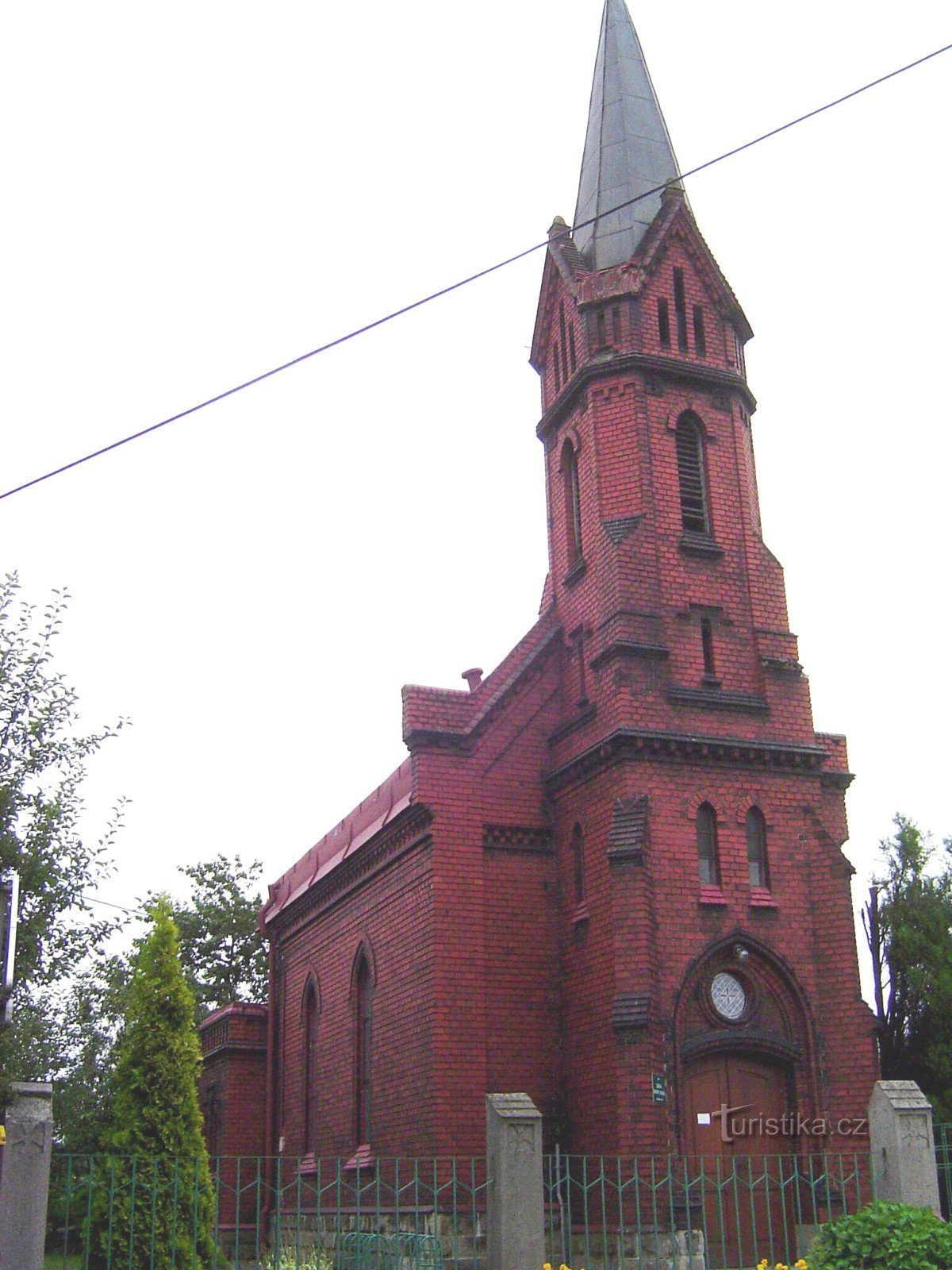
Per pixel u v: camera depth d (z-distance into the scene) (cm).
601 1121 2523
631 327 3052
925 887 3369
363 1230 2900
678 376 3048
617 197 3309
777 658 2873
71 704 1941
